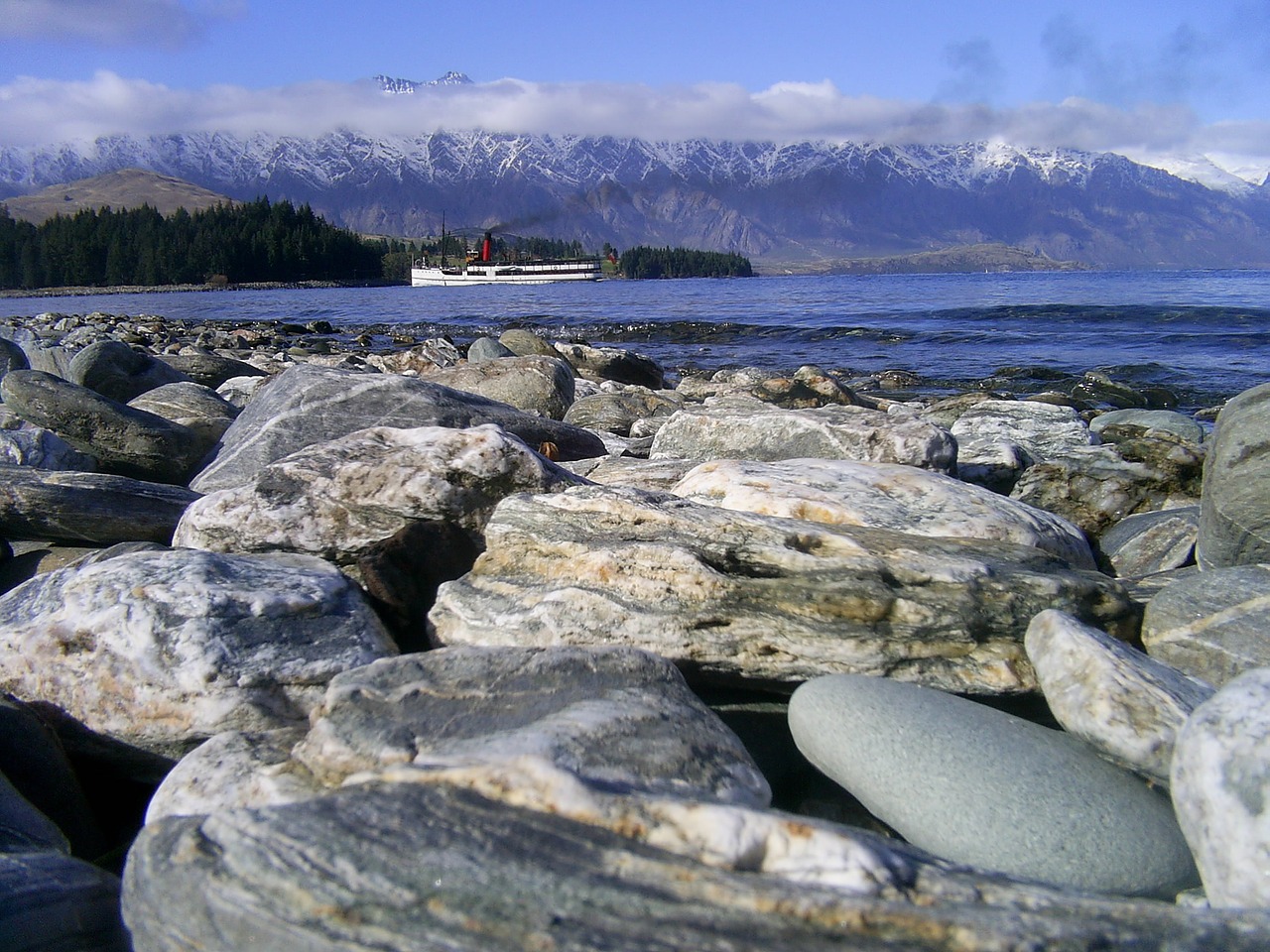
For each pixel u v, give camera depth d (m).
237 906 2.09
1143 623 3.98
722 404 9.13
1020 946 1.96
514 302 54.00
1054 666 3.38
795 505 4.78
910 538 4.24
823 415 7.34
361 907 2.01
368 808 2.32
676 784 2.57
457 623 4.16
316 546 4.85
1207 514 4.81
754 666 3.74
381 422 7.16
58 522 5.76
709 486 5.08
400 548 4.79
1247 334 24.77
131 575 3.95
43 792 3.42
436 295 73.44
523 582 4.21
